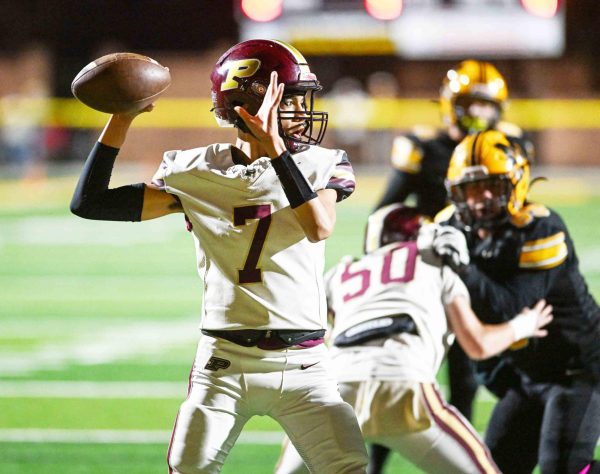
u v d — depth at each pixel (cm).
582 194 4691
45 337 2405
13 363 2162
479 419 1766
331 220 955
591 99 5697
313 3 5941
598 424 1195
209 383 984
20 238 3931
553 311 1220
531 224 1216
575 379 1223
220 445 975
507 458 1245
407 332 1153
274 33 5969
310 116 1002
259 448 1598
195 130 5800
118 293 2922
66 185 5359
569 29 5772
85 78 981
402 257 1205
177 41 6419
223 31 6391
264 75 983
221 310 985
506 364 1279
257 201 972
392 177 1712
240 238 973
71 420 1758
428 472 1123
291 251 979
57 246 3753
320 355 996
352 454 962
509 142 1230
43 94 5684
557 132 5594
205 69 5925
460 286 1185
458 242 1195
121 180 5156
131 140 5778
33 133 5409
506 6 5784
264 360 975
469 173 1211
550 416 1202
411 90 5925
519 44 5784
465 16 5844
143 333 2425
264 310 973
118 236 4003
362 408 1127
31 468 1511
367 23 5925
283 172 936
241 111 934
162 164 1020
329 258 3256
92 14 6425
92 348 2284
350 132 5588
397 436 1116
